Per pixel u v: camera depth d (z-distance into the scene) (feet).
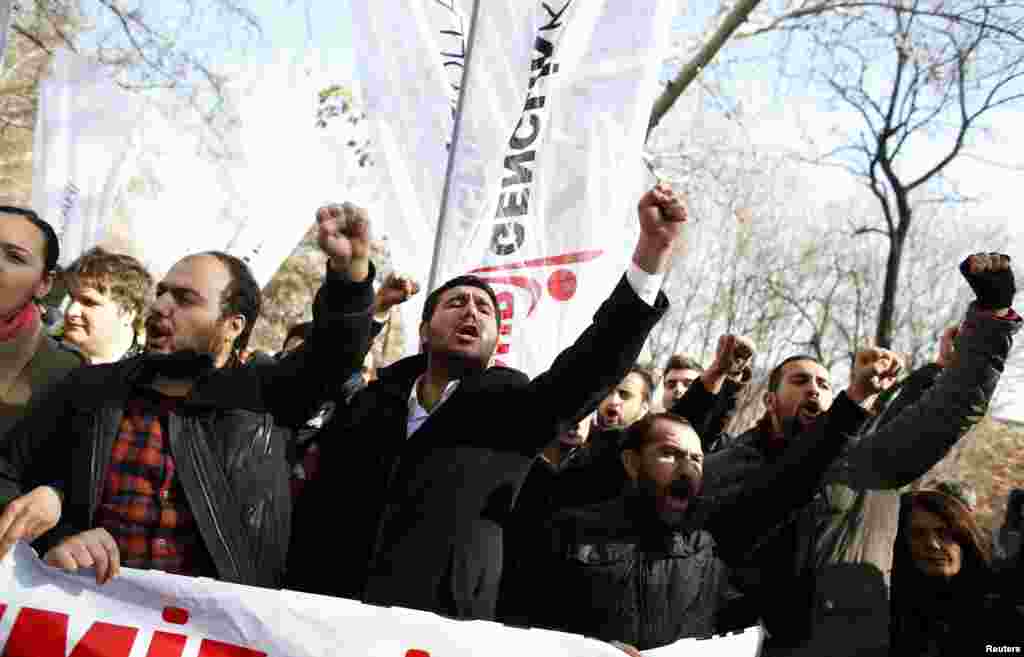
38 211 17.57
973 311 13.64
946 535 14.28
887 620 14.06
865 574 14.11
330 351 10.50
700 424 14.98
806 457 12.21
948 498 14.51
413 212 16.84
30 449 10.24
